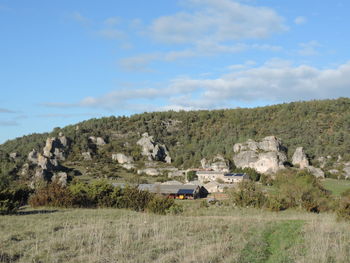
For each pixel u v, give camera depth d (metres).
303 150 130.88
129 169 140.12
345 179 111.12
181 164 150.38
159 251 16.97
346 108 167.38
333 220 30.69
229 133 167.12
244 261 15.43
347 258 15.94
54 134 169.38
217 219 29.52
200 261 15.17
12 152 136.38
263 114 184.75
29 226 23.34
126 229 21.64
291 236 21.38
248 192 53.91
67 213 32.00
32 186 81.44
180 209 37.78
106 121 197.62
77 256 15.79
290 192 53.03
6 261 14.90
